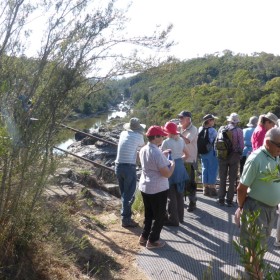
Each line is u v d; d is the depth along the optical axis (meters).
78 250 4.73
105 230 5.76
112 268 4.67
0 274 3.57
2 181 3.59
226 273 4.58
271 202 3.82
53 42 3.81
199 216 6.58
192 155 6.67
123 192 5.96
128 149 5.85
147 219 5.36
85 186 7.23
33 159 3.71
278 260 4.86
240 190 3.88
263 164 3.75
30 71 3.76
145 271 4.66
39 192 4.04
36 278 3.83
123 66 4.13
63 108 3.93
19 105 3.64
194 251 5.21
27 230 3.94
